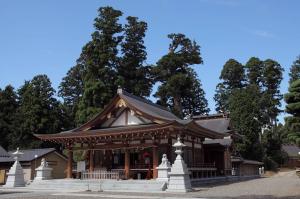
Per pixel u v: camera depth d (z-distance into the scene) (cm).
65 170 4856
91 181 3119
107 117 3544
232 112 7362
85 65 6300
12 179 3409
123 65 6588
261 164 6738
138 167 3400
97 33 6059
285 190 2572
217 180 3997
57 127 6581
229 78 9912
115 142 3441
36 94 6500
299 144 2242
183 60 7862
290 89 2259
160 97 7844
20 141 6334
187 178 2633
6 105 6812
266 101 8531
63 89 8156
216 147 4350
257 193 2355
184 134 3334
